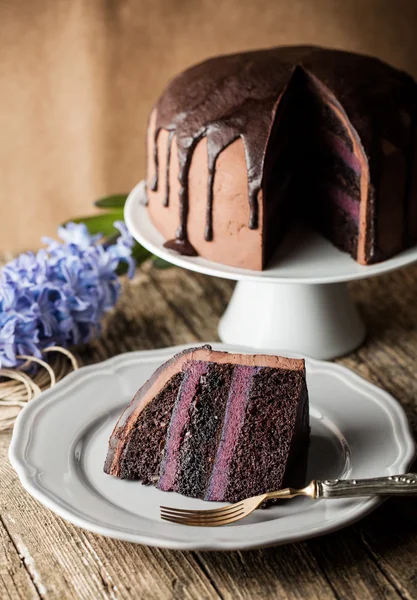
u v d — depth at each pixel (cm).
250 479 77
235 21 125
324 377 86
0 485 80
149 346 95
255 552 74
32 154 139
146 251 101
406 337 97
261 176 87
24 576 74
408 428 80
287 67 92
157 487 78
